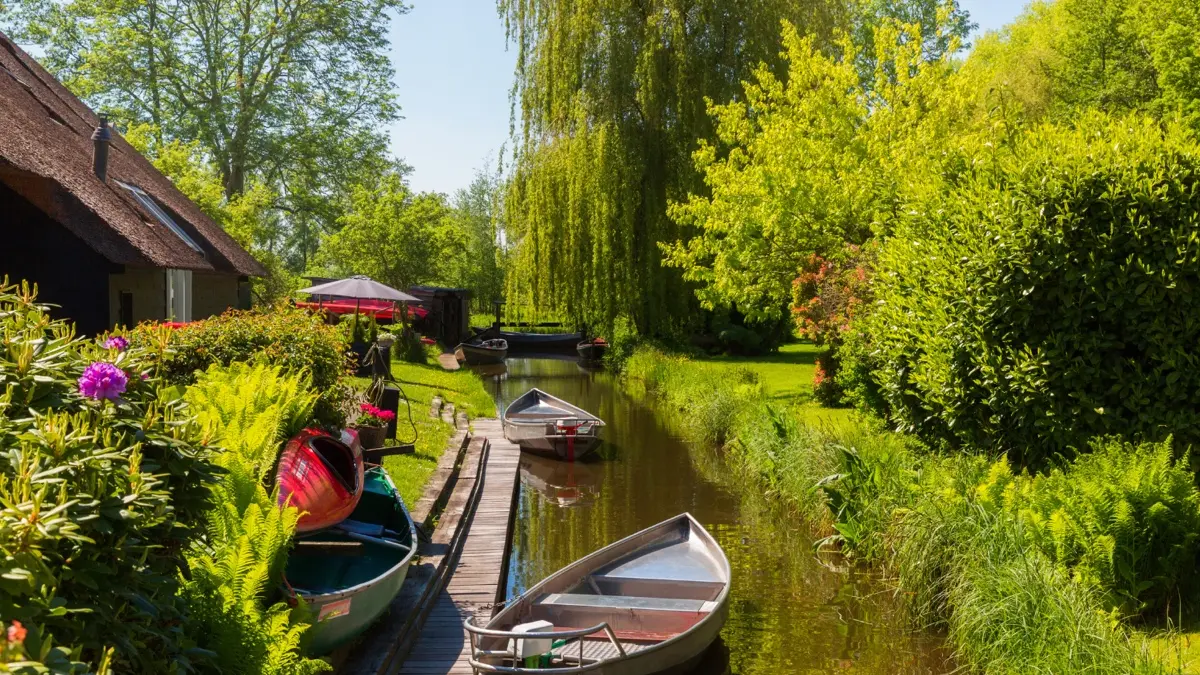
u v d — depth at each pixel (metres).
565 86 25.81
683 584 7.75
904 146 15.04
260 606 4.68
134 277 15.55
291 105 42.19
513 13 27.16
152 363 4.23
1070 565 6.62
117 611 2.99
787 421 12.78
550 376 31.61
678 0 25.11
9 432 2.90
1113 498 6.52
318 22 40.41
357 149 43.88
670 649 6.36
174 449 3.49
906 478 8.93
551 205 27.12
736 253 18.06
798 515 11.23
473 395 22.31
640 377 26.98
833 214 16.53
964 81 15.62
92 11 38.31
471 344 35.94
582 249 26.70
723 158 22.12
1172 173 7.58
